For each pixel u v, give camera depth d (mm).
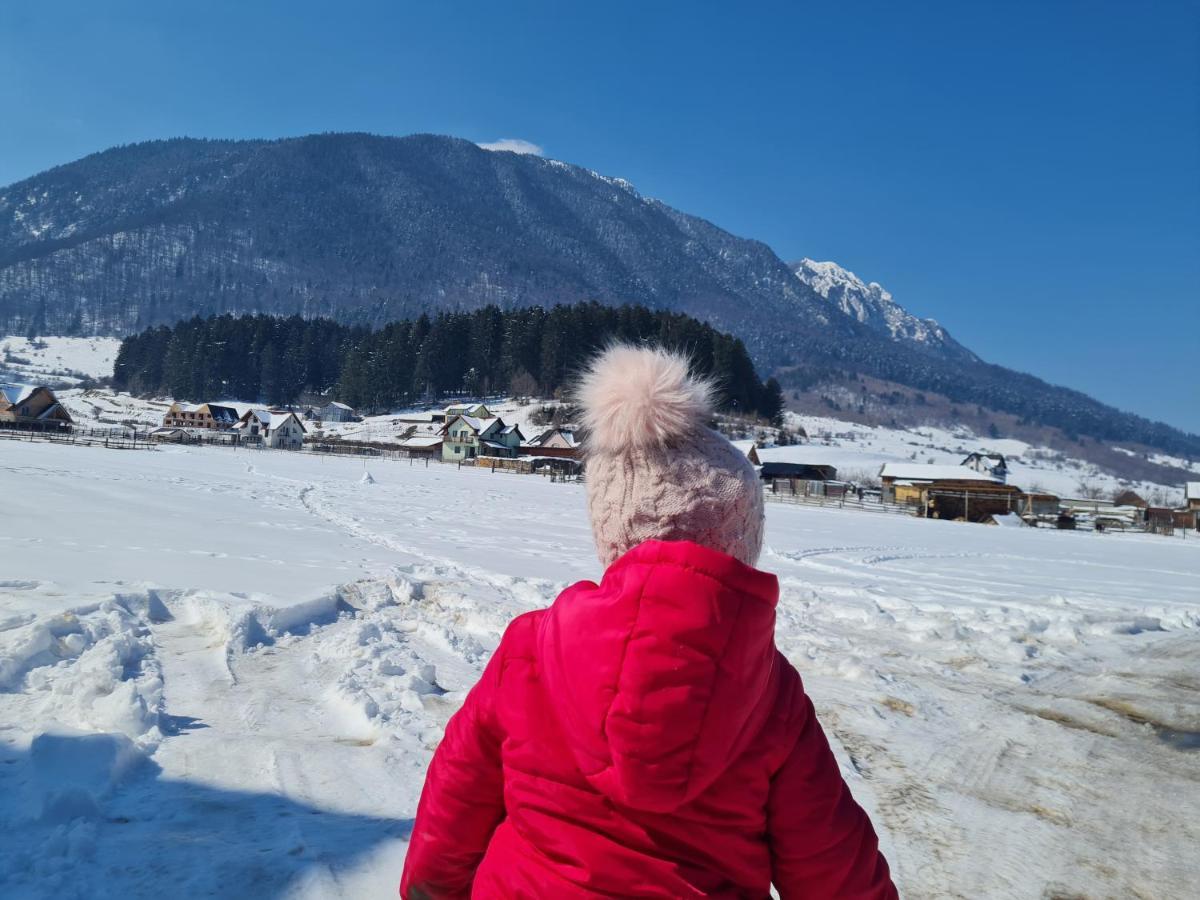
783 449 91688
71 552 9000
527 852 1255
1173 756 4820
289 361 155625
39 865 2547
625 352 1313
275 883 2586
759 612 1151
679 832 1197
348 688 4629
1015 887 3189
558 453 82875
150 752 3605
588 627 1181
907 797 4004
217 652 5367
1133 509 57250
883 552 19828
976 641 7602
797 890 1327
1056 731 5195
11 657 4441
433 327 136750
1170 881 3301
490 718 1351
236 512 16578
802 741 1289
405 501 26141
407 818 3154
